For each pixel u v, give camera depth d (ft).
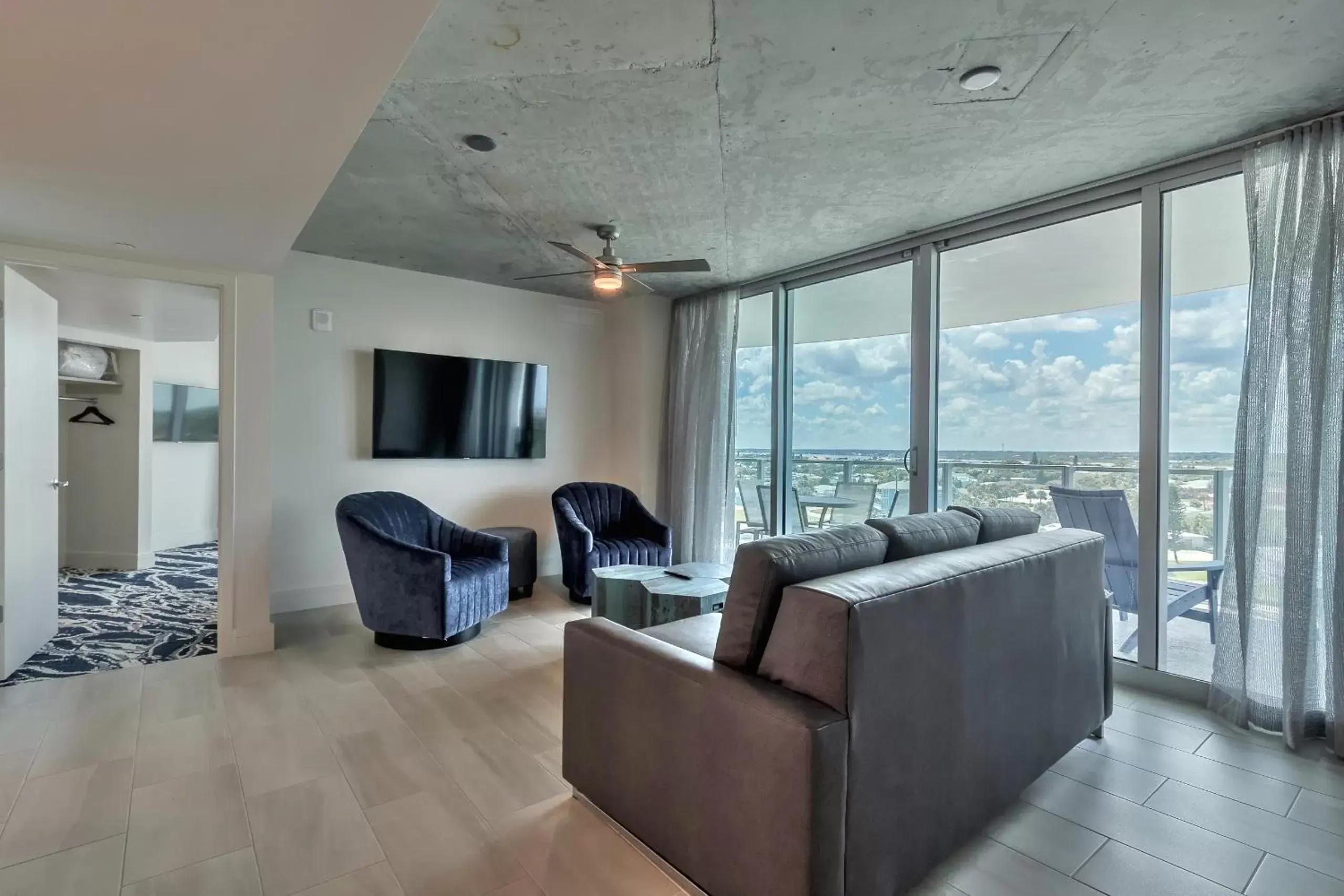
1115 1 5.82
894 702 4.79
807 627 4.62
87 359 16.67
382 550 10.89
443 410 15.29
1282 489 8.04
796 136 8.48
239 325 10.82
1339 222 7.69
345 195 10.53
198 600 14.35
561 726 8.19
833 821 4.33
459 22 6.06
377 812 6.26
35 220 8.34
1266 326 8.18
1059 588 6.85
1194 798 6.64
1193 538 9.90
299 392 13.55
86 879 5.26
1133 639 10.50
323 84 5.21
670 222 11.75
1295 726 7.69
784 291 15.42
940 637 5.22
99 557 17.76
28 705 8.70
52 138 6.08
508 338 16.61
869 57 6.71
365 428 14.39
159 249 9.59
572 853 5.67
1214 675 8.72
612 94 7.44
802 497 15.33
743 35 6.31
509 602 14.26
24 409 10.12
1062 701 6.91
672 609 10.02
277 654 10.87
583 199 10.67
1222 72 7.00
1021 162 9.29
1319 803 6.55
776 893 4.41
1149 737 8.02
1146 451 9.67
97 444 17.72
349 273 14.15
